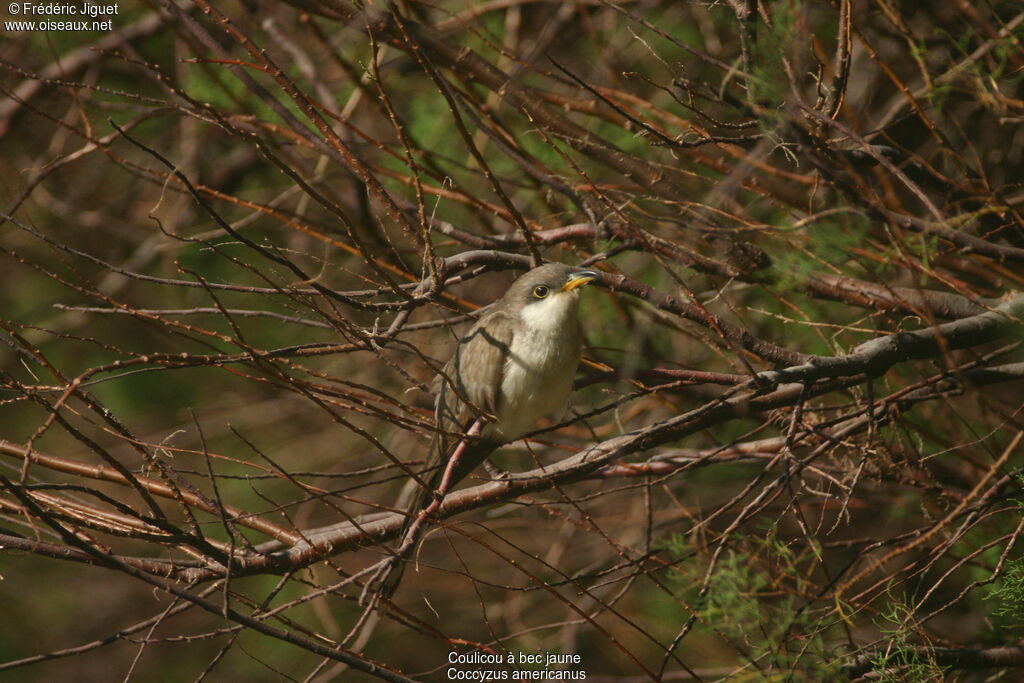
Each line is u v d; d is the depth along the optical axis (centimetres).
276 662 1639
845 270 941
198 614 1847
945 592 1065
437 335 1335
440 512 939
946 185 866
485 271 897
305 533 924
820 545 770
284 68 1338
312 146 1025
